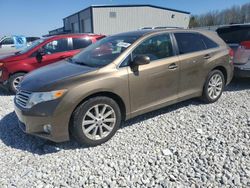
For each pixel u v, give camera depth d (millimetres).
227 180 3100
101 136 4047
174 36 4965
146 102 4504
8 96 7191
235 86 7238
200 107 5457
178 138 4164
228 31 7598
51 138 3764
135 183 3137
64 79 3846
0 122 5113
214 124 4625
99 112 4004
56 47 7668
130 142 4090
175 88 4879
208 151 3732
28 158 3762
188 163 3479
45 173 3398
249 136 4121
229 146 3846
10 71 7195
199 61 5172
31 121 3789
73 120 3805
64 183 3189
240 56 6789
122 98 4168
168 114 5125
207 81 5434
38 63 7410
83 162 3602
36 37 22016
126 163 3535
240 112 5141
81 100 3789
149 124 4703
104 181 3201
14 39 20578
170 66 4691
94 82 3861
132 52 4348
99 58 4473
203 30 5633
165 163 3506
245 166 3346
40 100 3719
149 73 4406
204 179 3139
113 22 35188
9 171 3467
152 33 4695
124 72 4156
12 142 4250
